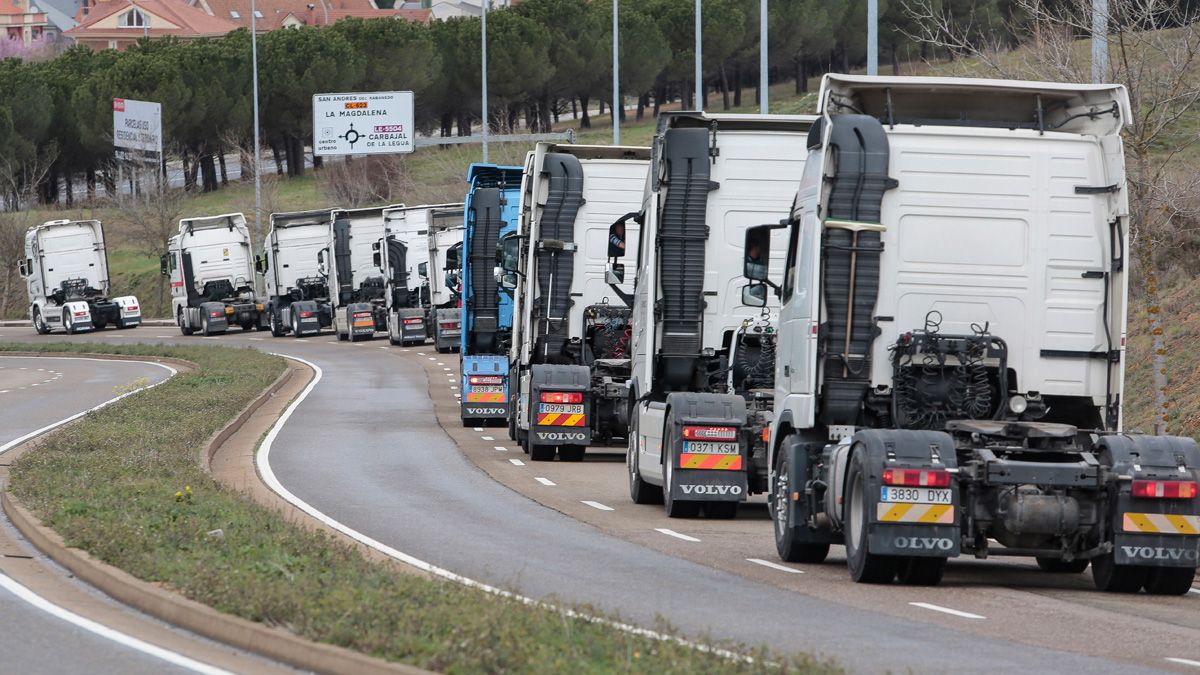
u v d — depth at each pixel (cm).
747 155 6994
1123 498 4528
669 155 6956
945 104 5222
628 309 9162
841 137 4909
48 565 5056
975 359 4862
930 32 9219
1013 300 4922
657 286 7025
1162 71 6844
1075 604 4450
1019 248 4925
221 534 5000
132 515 5534
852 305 4919
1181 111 6359
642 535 6019
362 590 3894
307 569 4316
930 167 4925
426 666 3152
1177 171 7412
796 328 5225
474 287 11419
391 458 9025
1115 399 4909
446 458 9100
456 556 5294
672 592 4566
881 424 4994
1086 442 4844
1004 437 4700
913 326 4925
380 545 5550
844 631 3912
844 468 4844
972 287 4916
